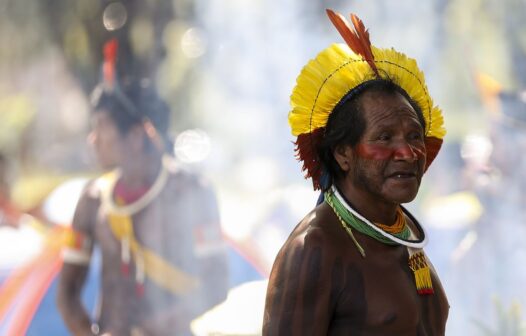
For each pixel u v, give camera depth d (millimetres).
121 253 13891
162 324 13695
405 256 7062
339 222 6930
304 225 6969
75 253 14062
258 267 15844
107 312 13930
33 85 33406
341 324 6793
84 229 14133
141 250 13891
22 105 33656
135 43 24812
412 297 6906
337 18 7172
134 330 13812
